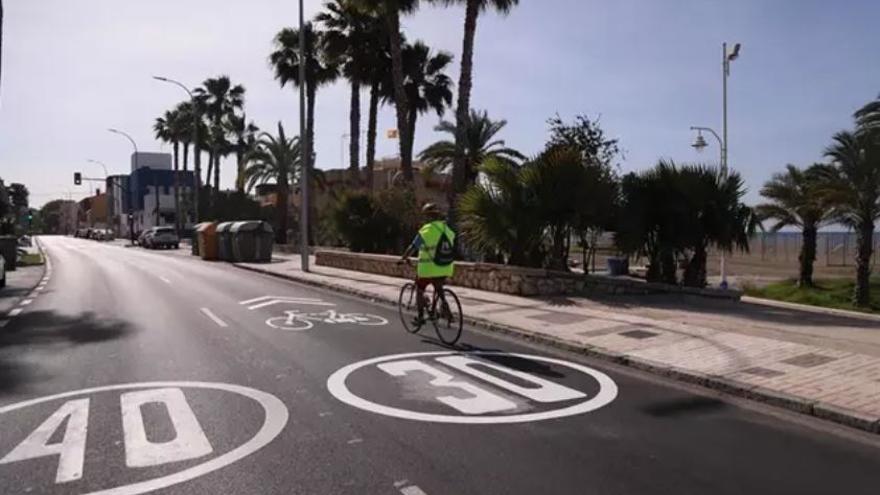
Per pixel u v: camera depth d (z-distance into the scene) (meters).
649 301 13.70
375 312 13.25
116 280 20.98
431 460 5.01
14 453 5.14
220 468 4.84
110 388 7.05
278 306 14.20
